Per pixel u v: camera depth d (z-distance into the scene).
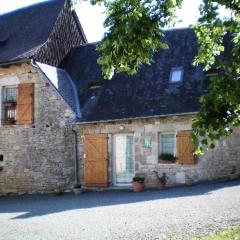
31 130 17.69
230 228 8.09
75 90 18.47
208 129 6.49
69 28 20.62
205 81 16.09
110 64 7.03
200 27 7.34
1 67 18.23
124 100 16.89
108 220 10.12
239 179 14.91
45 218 11.18
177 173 15.48
